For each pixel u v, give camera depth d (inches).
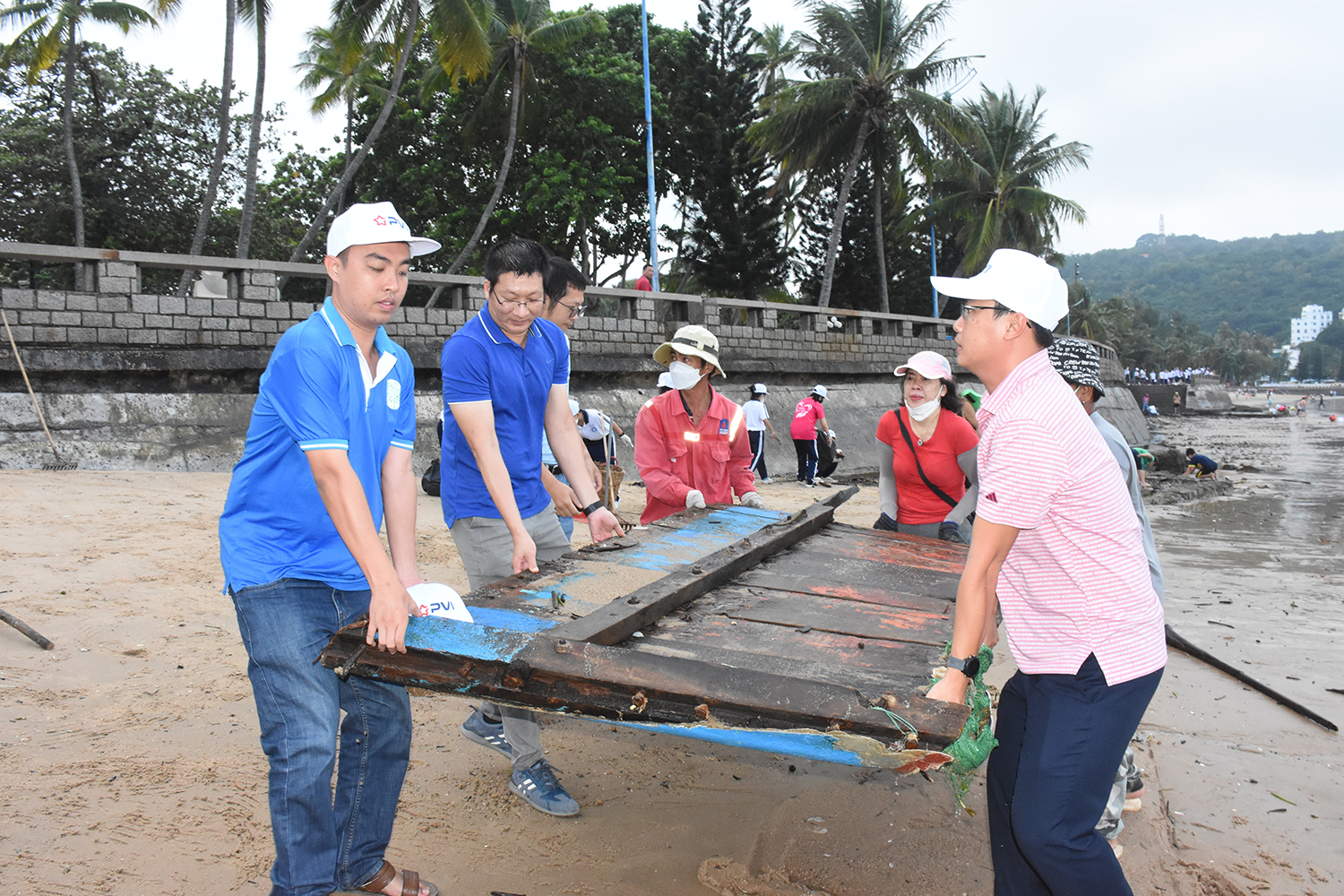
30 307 398.6
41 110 882.8
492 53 815.1
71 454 392.2
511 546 137.9
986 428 86.7
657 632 104.6
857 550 155.1
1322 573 347.6
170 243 884.0
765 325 762.8
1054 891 83.3
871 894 109.5
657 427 189.6
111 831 111.9
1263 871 119.3
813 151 1096.2
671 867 113.6
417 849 114.9
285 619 89.1
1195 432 1790.1
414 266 1043.3
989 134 1312.7
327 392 88.2
